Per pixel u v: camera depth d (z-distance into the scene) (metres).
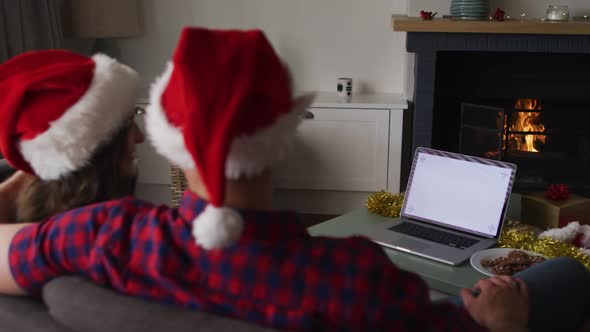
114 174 1.10
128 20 3.46
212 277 0.81
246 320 0.79
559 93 3.37
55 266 0.89
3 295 0.95
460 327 0.86
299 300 0.78
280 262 0.79
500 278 1.19
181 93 0.76
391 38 3.64
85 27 3.40
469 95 3.45
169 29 3.78
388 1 3.59
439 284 1.55
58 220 0.91
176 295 0.81
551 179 3.50
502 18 3.06
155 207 0.92
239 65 0.73
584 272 1.40
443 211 1.95
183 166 0.82
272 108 0.76
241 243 0.79
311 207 3.60
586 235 1.83
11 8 3.05
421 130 3.25
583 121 3.41
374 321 0.78
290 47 3.72
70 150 1.03
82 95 1.03
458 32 3.08
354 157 3.37
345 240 0.82
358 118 3.30
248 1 3.69
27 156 1.05
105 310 0.82
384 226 1.93
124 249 0.85
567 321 1.31
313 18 3.66
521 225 1.95
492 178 1.88
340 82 3.51
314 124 3.35
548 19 3.13
